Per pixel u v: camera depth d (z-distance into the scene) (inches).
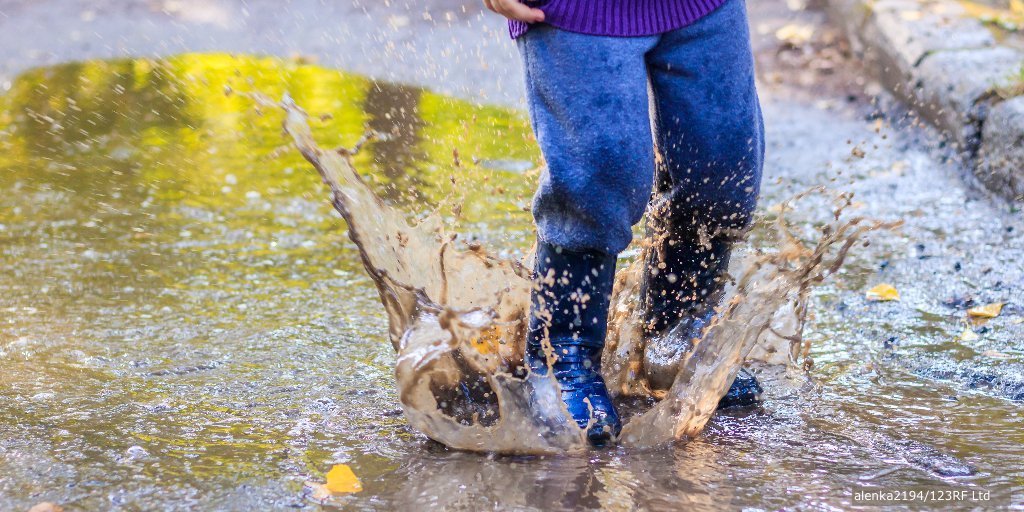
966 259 173.0
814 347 137.5
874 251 180.1
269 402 119.6
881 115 274.8
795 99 293.7
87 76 320.8
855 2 323.9
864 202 210.2
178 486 97.3
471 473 99.9
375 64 328.8
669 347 118.6
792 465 101.4
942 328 143.3
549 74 99.0
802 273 114.4
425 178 225.1
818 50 333.1
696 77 102.2
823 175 230.1
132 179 229.3
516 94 295.4
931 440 107.4
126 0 424.2
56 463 102.0
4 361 131.8
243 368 130.6
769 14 372.2
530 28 100.0
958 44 263.7
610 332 123.9
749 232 114.6
